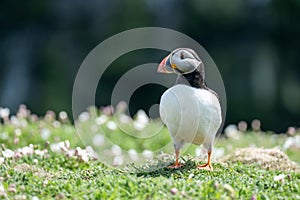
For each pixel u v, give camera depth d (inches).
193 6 1056.8
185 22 1064.2
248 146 506.9
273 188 332.2
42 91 1047.0
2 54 1087.0
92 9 1088.2
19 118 519.8
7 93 1061.8
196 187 310.3
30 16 1099.9
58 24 1094.4
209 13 1052.5
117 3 1084.5
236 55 1047.0
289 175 347.9
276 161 403.2
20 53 1082.1
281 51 1063.0
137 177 334.6
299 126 1021.8
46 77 1056.8
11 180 328.8
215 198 300.8
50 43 1079.6
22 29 1100.5
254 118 1004.6
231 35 1059.9
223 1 1048.8
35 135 480.7
